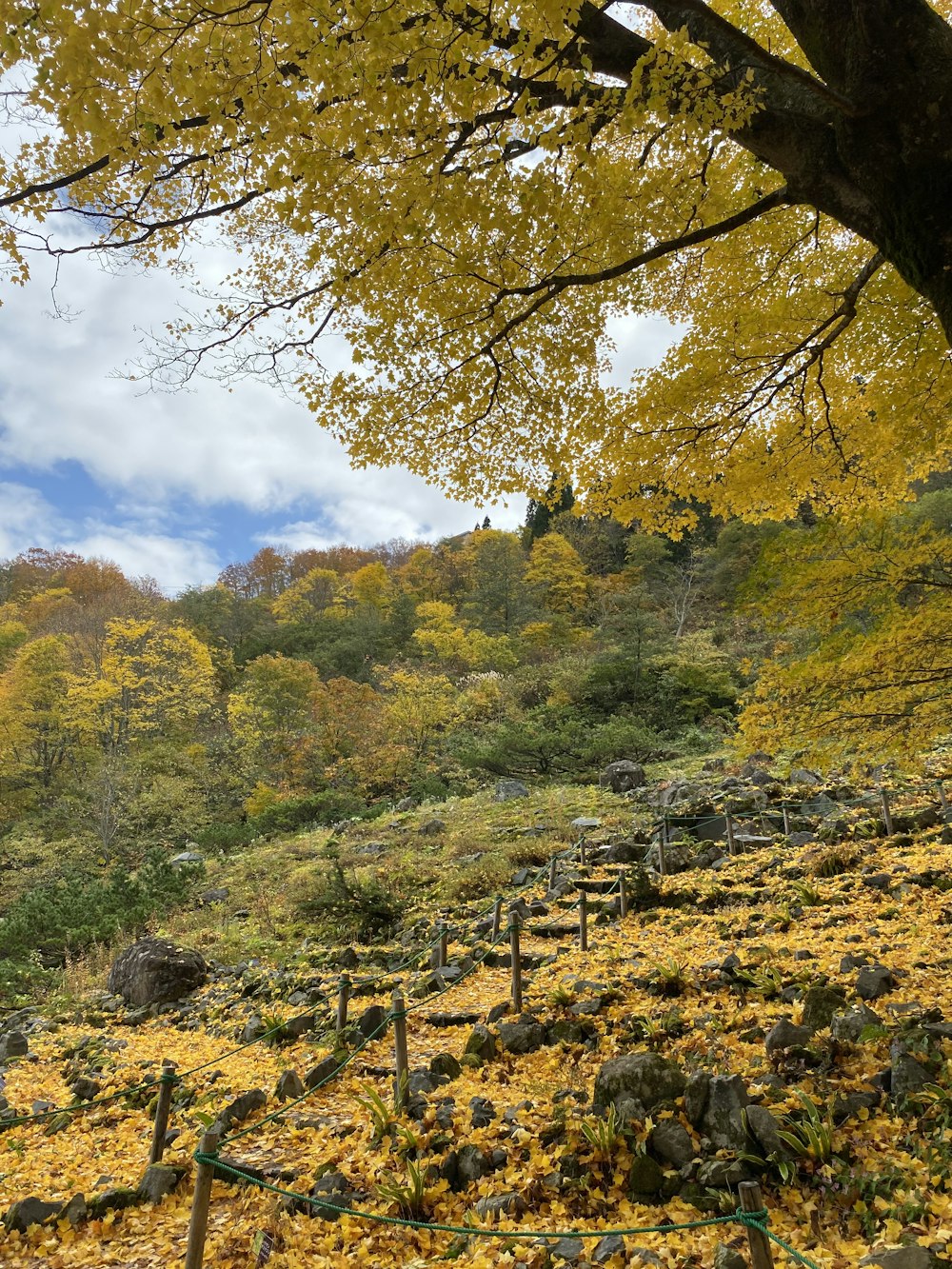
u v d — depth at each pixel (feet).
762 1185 10.07
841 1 10.09
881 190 9.89
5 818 81.41
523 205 10.41
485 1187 11.05
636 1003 17.30
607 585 129.49
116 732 87.10
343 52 8.66
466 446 16.85
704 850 32.86
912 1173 9.46
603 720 78.18
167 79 9.09
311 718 92.12
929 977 15.08
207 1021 25.05
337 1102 15.64
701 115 10.21
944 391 14.99
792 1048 12.89
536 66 11.14
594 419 16.71
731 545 98.78
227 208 12.78
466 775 69.56
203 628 141.79
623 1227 9.88
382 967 26.96
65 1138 16.26
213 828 68.90
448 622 129.70
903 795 32.96
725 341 16.42
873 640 13.79
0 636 111.86
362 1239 10.59
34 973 34.35
